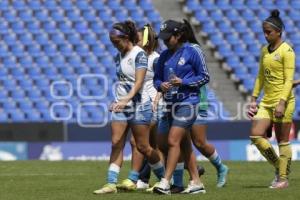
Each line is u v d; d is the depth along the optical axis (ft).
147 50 110.63
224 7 289.53
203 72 94.32
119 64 97.86
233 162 171.22
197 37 279.69
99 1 288.92
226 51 272.72
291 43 280.72
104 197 91.81
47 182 118.83
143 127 98.02
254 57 271.08
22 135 212.84
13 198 93.04
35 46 271.49
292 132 205.98
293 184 109.81
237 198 88.63
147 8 288.51
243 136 208.33
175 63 94.94
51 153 206.59
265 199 87.35
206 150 106.93
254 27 283.38
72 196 94.17
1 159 205.26
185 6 289.74
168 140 94.27
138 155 102.83
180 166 97.96
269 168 151.02
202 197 89.97
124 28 96.17
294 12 290.76
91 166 159.33
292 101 102.53
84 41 273.13
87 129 210.79
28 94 252.62
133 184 102.12
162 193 93.35
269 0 294.05
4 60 266.57
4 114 246.47
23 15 283.38
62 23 280.31
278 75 101.55
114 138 97.86
